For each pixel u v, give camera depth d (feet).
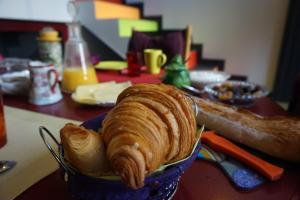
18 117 1.42
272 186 0.83
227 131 1.08
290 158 0.92
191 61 5.15
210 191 0.81
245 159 0.93
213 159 0.97
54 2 4.43
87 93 1.65
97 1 5.86
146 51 2.55
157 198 0.67
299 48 4.92
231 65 6.11
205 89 1.77
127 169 0.54
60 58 2.27
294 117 1.12
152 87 0.73
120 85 1.78
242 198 0.77
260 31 5.57
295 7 4.77
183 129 0.67
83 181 0.61
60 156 0.66
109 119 0.66
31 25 4.00
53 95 1.66
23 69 2.03
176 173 0.65
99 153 0.61
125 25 5.84
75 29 1.96
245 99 1.55
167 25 6.75
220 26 5.99
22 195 0.78
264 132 0.99
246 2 5.54
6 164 0.92
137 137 0.58
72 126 0.64
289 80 5.16
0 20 3.44
